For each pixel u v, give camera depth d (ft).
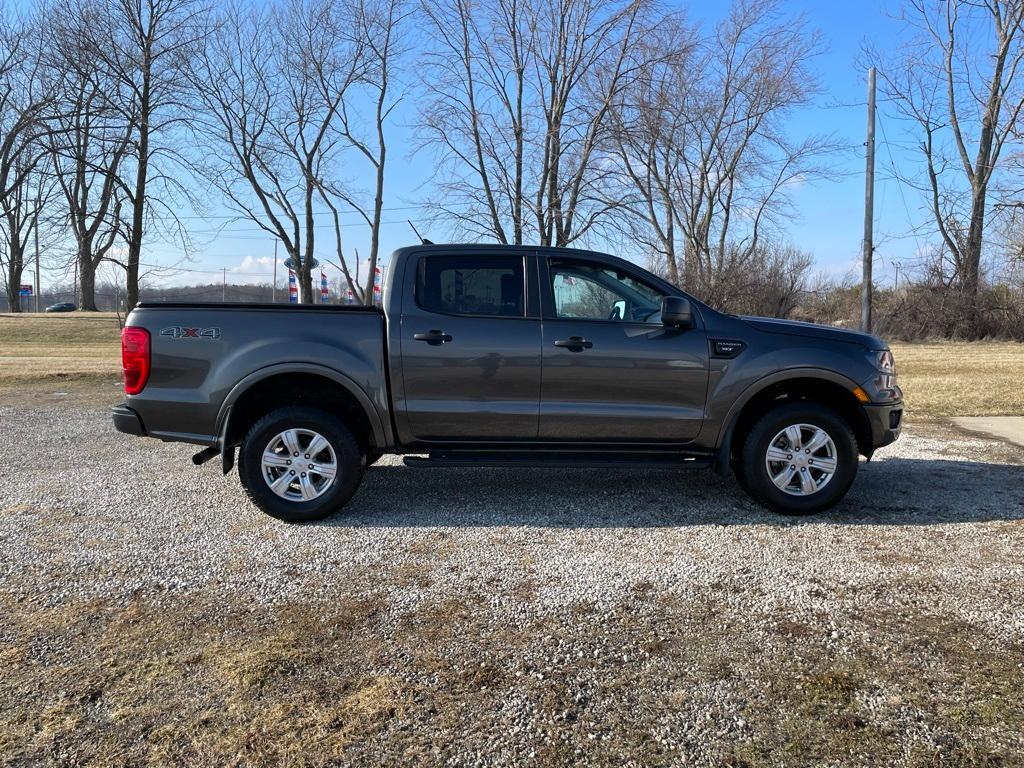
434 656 9.93
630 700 8.91
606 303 16.31
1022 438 25.96
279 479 15.64
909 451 23.65
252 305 15.65
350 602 11.65
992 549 14.06
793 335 16.14
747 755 7.86
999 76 92.63
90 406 33.78
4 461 21.74
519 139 64.59
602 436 16.10
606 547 14.23
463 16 63.62
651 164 94.73
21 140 69.87
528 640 10.40
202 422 15.46
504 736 8.18
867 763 7.72
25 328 110.63
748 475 16.12
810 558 13.61
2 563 13.21
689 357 15.81
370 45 75.97
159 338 15.37
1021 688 9.12
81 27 63.41
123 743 7.98
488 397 15.80
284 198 81.71
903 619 11.04
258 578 12.62
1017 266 92.27
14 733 8.14
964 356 67.21
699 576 12.74
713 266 100.07
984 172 94.79
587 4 61.72
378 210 81.97
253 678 9.30
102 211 71.36
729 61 99.76
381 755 7.83
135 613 11.19
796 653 10.03
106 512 16.43
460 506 17.07
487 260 16.16
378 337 15.62
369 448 16.43
